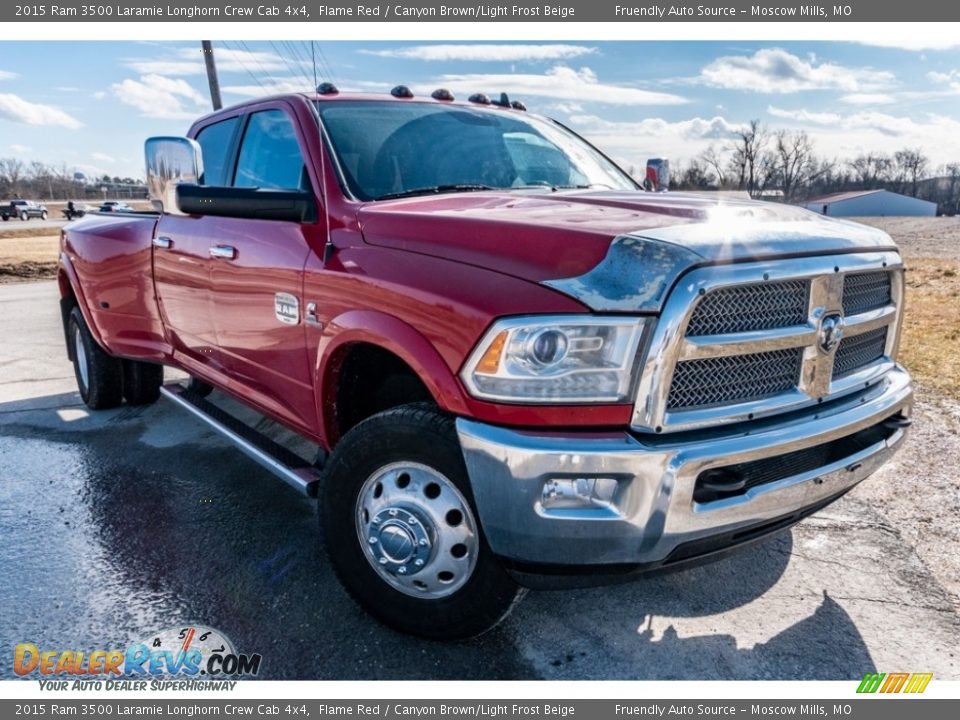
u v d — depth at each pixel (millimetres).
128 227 4422
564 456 2041
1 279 16906
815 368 2391
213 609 2797
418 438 2359
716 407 2211
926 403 5090
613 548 2111
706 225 2320
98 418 5121
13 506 3684
